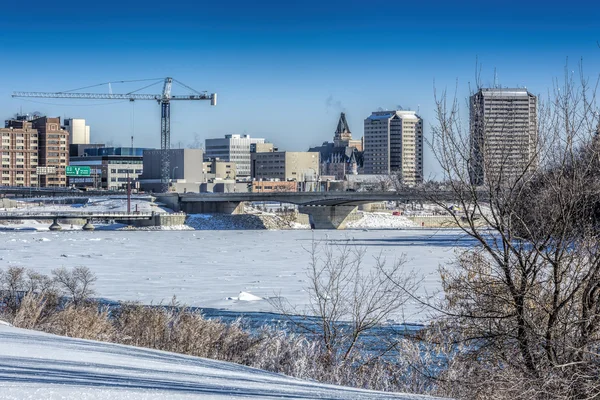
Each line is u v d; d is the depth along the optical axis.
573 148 23.48
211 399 14.31
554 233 23.91
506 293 24.53
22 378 15.06
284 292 73.81
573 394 21.97
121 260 116.19
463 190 24.25
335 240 159.12
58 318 41.62
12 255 124.88
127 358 21.33
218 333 38.72
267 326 42.69
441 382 25.72
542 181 24.00
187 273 96.19
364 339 37.41
